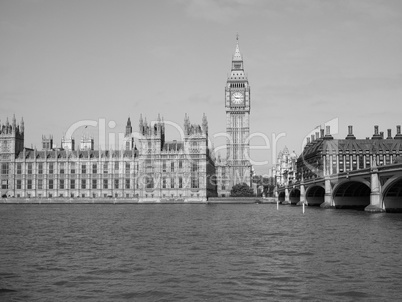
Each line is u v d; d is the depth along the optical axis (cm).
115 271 4662
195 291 3928
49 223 10344
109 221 10912
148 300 3694
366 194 16888
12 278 4403
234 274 4519
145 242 6750
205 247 6231
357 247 6091
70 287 4081
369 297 3728
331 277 4359
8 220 11338
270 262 5103
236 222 10556
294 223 10106
